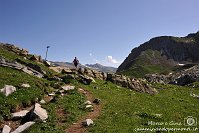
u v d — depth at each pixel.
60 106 32.78
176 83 168.00
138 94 52.59
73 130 26.14
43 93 36.78
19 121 27.44
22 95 32.22
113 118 30.22
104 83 58.78
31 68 52.56
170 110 39.38
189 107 45.66
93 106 35.19
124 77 65.31
